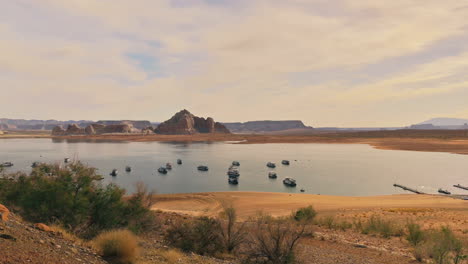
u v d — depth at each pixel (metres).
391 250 16.05
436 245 13.70
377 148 182.12
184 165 108.88
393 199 48.06
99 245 8.99
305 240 17.53
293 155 144.38
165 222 19.23
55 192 13.17
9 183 14.84
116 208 14.51
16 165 101.88
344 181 76.38
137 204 16.31
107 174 87.06
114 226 13.66
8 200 14.21
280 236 12.55
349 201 45.47
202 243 13.27
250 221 22.52
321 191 65.50
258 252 12.20
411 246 16.86
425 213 31.11
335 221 25.28
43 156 134.50
